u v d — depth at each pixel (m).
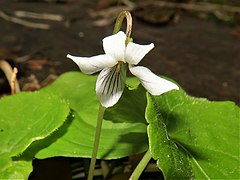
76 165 0.11
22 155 0.08
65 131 0.09
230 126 0.09
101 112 0.07
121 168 0.11
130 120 0.08
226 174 0.07
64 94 0.10
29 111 0.09
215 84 0.15
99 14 0.20
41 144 0.08
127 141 0.09
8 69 0.12
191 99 0.09
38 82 0.14
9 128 0.09
